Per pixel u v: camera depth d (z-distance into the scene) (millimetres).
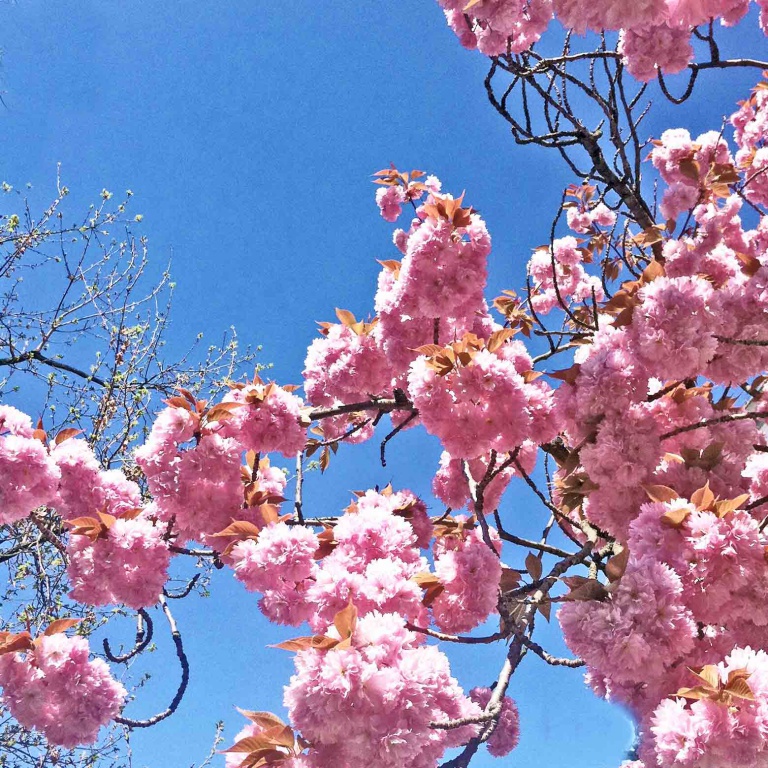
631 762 2586
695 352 2625
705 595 2266
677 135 4953
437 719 2254
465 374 3047
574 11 2316
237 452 3738
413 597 2828
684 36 3762
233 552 3215
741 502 2330
